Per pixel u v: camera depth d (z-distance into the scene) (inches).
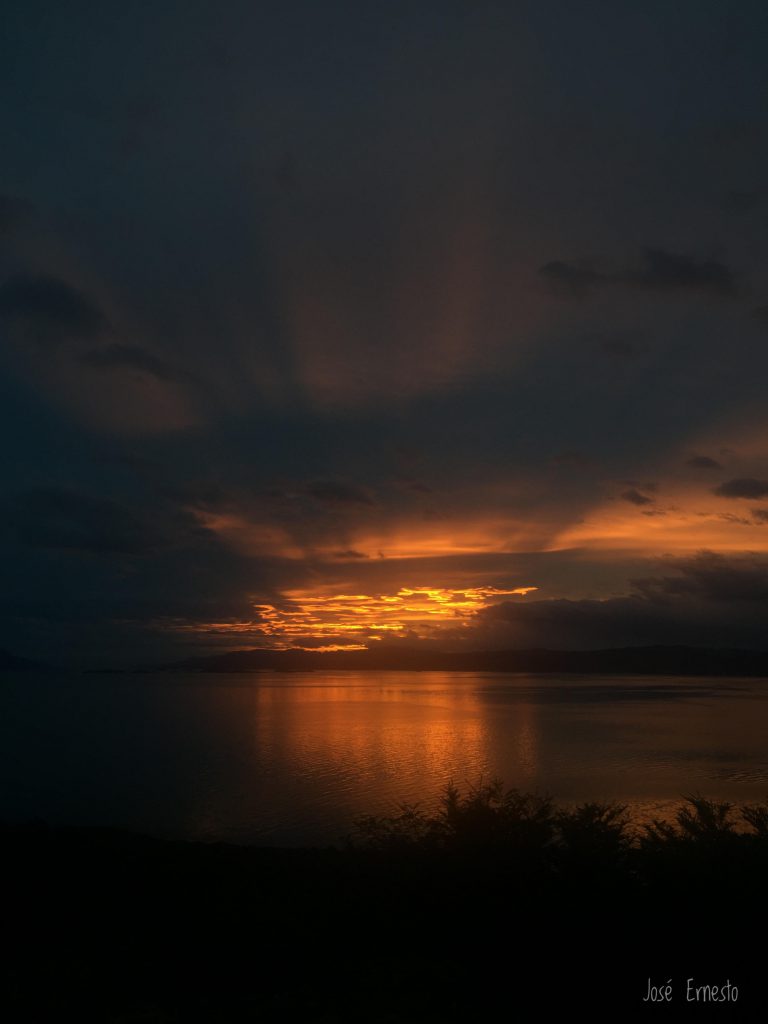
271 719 2800.2
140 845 569.0
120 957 307.9
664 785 1197.1
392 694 4877.0
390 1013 247.8
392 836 376.2
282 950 304.8
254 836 854.5
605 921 278.5
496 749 1771.7
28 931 346.0
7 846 560.4
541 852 323.6
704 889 281.7
